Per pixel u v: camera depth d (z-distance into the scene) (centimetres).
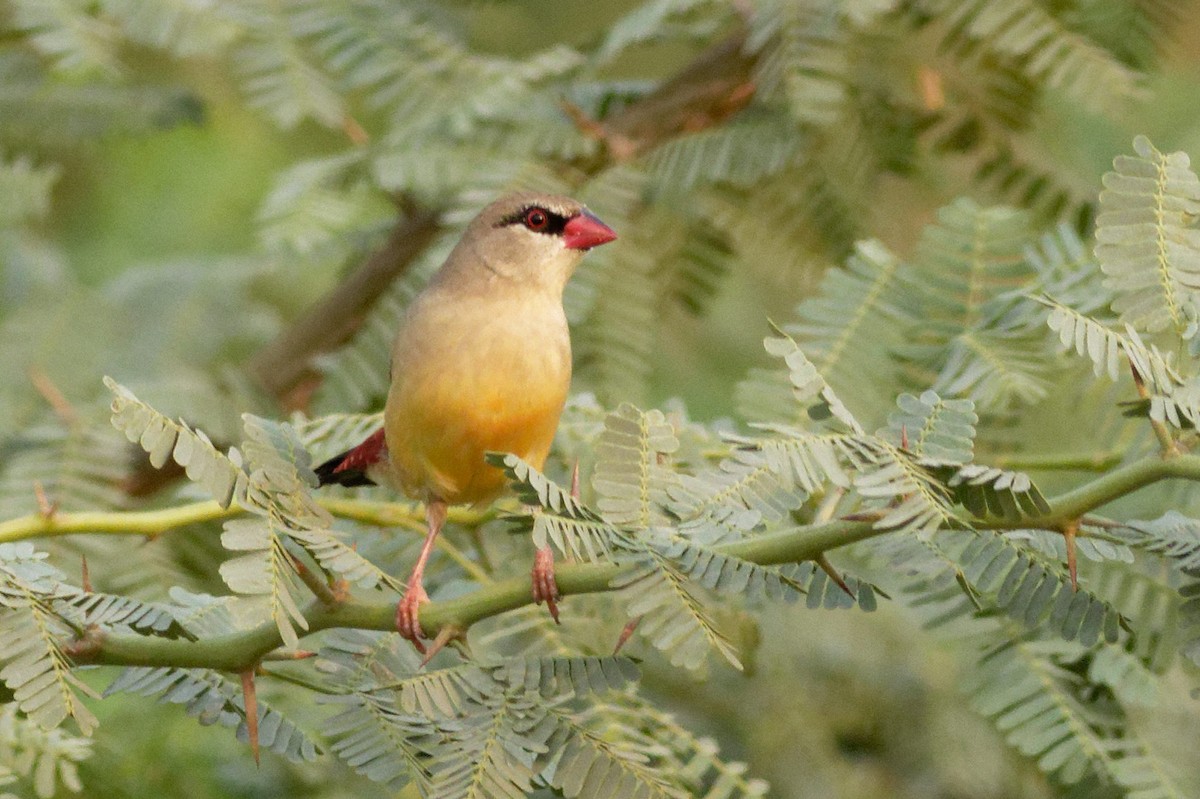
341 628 623
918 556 538
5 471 937
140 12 1108
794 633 1009
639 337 972
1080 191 1109
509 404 731
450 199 1069
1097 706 704
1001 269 820
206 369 1225
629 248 988
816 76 951
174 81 1386
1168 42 1058
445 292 761
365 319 1048
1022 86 1102
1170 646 686
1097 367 524
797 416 800
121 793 832
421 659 614
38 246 1304
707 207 1102
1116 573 694
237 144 1442
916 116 1109
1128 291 568
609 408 954
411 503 838
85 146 1412
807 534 508
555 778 531
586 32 1384
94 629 553
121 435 934
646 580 505
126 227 1419
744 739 990
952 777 984
